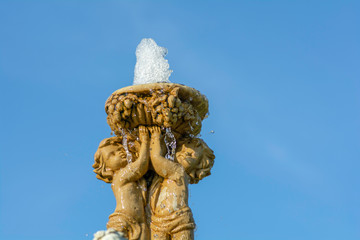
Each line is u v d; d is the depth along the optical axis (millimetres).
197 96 8656
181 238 8062
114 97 8516
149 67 9234
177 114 8398
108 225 8203
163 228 8148
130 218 8211
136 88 8414
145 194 8422
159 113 8398
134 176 8398
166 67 9258
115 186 8438
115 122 8492
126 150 8602
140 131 8539
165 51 9352
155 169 8430
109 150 8633
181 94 8539
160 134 8531
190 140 8766
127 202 8281
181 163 8531
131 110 8398
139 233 8180
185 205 8250
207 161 8688
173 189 8305
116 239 6109
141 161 8406
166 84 8445
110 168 8609
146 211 8383
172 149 8625
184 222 8117
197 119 8680
